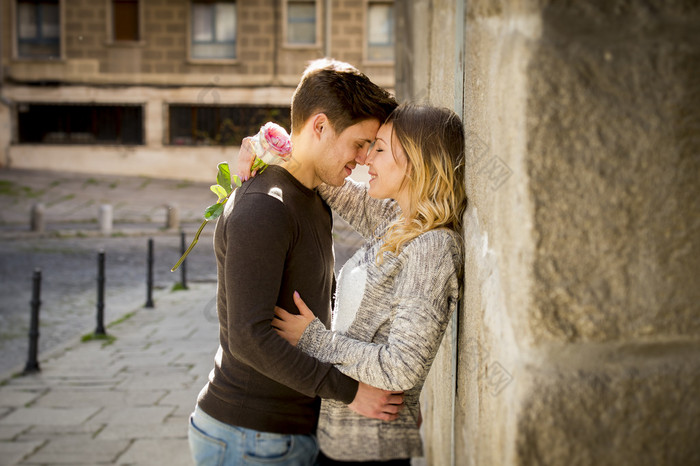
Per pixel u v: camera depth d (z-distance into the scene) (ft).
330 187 7.08
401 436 6.09
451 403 6.03
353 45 76.33
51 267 37.24
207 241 48.11
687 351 3.41
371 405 5.60
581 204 3.32
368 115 6.07
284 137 5.94
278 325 5.71
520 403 3.48
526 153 3.31
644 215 3.32
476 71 4.67
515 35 3.47
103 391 17.24
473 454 4.78
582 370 3.44
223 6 77.25
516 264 3.49
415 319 5.24
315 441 6.34
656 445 3.44
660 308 3.35
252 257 5.50
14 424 14.84
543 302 3.36
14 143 78.54
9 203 61.57
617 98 3.28
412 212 5.76
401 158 5.81
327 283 6.40
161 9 77.10
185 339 22.79
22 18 77.36
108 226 50.08
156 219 57.00
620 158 3.30
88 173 78.43
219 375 6.19
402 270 5.52
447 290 5.40
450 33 6.24
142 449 13.47
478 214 4.68
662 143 3.28
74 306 28.40
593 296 3.36
